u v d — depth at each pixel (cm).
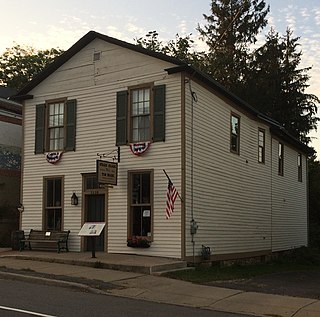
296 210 3092
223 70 4150
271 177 2684
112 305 1106
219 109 2105
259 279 1758
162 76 1902
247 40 4316
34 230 2114
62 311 1002
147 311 1062
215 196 2030
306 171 3366
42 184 2147
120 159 1952
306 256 2777
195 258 1839
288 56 4334
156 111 1894
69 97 2123
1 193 2572
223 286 1461
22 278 1414
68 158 2091
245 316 1078
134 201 1912
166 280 1473
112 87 2019
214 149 2044
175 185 1820
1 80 4453
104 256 1809
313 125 4300
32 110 2225
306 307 1172
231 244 2150
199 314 1066
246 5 4309
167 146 1856
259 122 2539
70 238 2039
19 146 2716
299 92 4269
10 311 977
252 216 2398
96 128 2036
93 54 2083
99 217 2005
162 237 1820
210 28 4419
